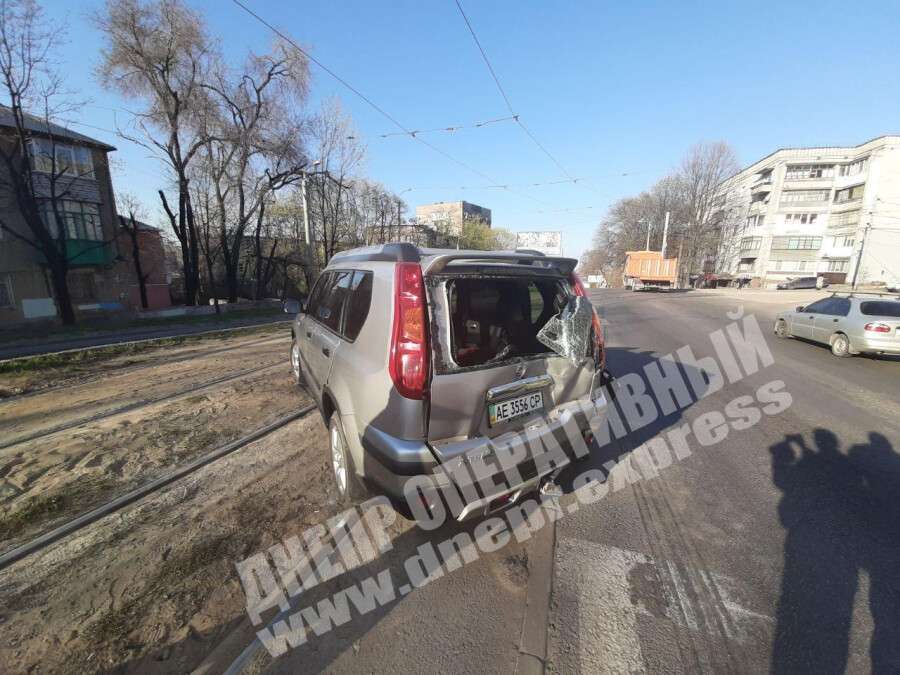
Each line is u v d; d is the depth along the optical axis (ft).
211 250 88.53
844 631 6.51
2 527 8.79
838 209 147.84
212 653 6.05
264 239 96.17
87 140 70.59
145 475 11.00
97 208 72.69
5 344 36.35
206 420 14.74
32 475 10.96
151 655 6.00
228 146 74.18
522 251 10.15
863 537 8.83
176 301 97.96
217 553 8.16
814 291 115.85
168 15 60.85
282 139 74.38
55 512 9.34
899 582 7.54
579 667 5.91
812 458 12.49
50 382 19.67
